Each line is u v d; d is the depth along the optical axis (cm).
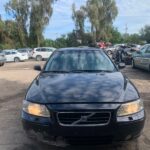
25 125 264
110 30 3469
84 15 3419
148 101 458
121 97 259
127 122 251
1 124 357
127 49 1140
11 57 1905
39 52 2033
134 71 880
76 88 272
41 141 259
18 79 779
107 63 344
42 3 2961
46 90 274
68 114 250
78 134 248
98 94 262
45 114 254
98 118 249
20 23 3006
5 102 480
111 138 252
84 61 344
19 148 285
